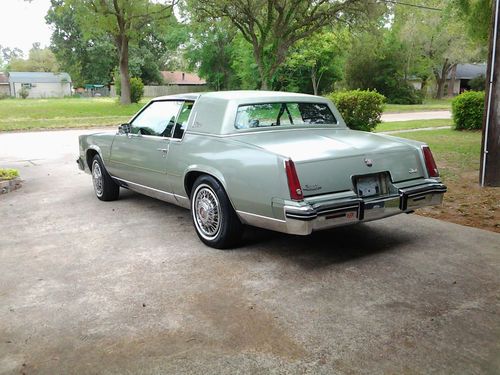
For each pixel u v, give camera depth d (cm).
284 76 4772
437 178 509
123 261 479
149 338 331
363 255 483
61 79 8725
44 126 2184
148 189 632
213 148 500
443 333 329
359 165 454
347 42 3138
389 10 2791
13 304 387
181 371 292
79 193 795
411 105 4475
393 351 308
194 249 511
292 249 505
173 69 9450
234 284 418
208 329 341
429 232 555
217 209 502
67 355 312
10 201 740
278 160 427
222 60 5559
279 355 306
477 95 1733
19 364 303
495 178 779
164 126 589
